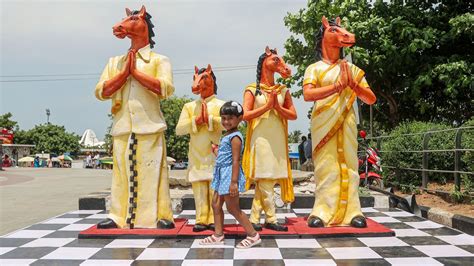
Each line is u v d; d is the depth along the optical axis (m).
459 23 10.41
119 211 5.36
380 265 3.86
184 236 5.04
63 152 51.59
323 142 5.48
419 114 13.38
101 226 5.29
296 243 4.76
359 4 11.98
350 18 11.66
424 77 10.84
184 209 7.70
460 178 7.53
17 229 6.02
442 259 4.05
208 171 5.41
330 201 5.44
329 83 5.46
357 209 5.48
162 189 5.42
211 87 5.68
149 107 5.38
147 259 4.12
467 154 7.46
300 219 6.09
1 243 4.85
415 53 11.53
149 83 5.24
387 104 14.15
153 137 5.38
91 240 4.97
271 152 5.34
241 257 4.16
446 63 10.98
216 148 5.48
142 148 5.34
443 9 12.14
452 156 8.89
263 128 5.37
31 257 4.22
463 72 10.62
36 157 38.75
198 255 4.25
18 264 3.97
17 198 9.98
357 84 5.38
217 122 5.48
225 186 4.55
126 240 4.96
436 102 12.90
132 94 5.35
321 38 5.79
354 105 5.64
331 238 5.01
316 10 12.03
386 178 10.10
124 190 5.37
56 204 8.82
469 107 12.79
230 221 6.37
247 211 7.47
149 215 5.30
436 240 4.89
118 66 5.46
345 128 5.48
